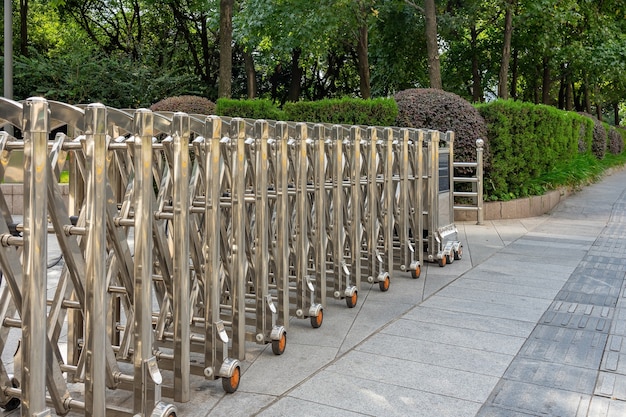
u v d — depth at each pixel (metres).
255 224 3.99
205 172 3.24
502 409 3.15
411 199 6.46
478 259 7.38
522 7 18.77
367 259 5.70
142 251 2.71
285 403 3.19
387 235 5.85
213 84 26.05
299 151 4.36
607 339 4.33
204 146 3.26
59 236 2.53
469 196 11.05
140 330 2.73
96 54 20.47
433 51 15.32
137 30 26.83
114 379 2.90
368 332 4.46
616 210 12.42
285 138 4.04
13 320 2.83
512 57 25.59
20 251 2.81
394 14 21.55
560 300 5.42
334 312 5.00
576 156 17.28
